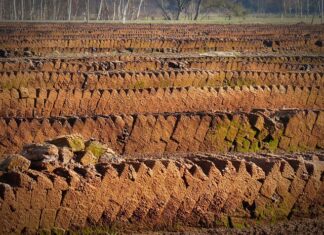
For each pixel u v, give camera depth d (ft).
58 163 72.64
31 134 106.22
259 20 622.54
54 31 351.25
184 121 108.99
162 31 363.97
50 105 129.70
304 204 79.56
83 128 107.24
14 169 71.15
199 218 74.90
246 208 76.84
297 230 74.08
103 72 160.56
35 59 198.49
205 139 108.78
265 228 74.90
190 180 74.84
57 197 69.87
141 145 108.06
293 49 269.23
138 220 73.20
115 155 79.51
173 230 73.77
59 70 173.99
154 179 73.72
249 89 138.51
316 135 111.65
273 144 108.88
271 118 110.52
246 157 86.38
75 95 131.03
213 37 309.42
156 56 222.69
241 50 263.49
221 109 135.44
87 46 258.98
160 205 73.77
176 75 159.74
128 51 254.27
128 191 72.74
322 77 167.12
